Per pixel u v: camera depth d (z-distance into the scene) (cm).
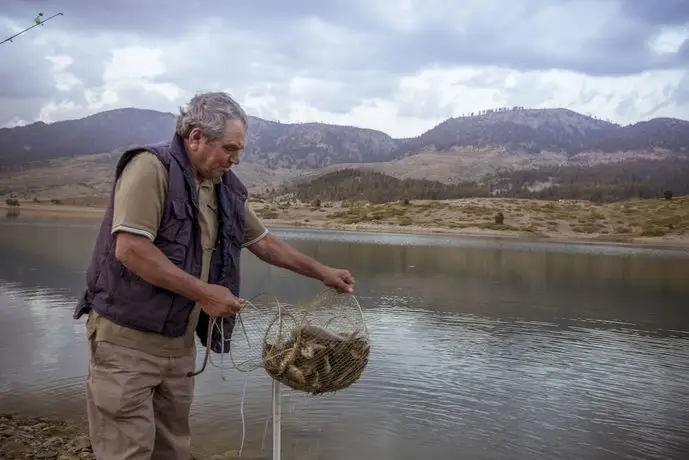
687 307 1881
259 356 404
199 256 337
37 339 1070
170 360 342
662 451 700
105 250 330
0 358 938
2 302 1423
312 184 18988
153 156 320
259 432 687
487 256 3759
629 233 7088
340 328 364
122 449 332
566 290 2217
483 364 1044
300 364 337
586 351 1193
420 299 1800
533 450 684
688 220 7475
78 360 941
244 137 334
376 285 2106
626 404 862
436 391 870
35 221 5819
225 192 348
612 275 2856
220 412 742
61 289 1648
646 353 1200
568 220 7781
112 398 328
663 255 4528
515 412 804
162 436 358
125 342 329
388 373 945
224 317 328
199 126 323
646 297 2102
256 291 1772
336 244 4381
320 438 680
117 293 327
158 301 328
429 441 689
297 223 7969
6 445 607
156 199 317
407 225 7606
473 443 693
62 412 720
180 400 354
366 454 646
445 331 1323
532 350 1180
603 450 696
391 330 1304
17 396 770
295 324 354
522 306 1762
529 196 19962
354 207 9438
